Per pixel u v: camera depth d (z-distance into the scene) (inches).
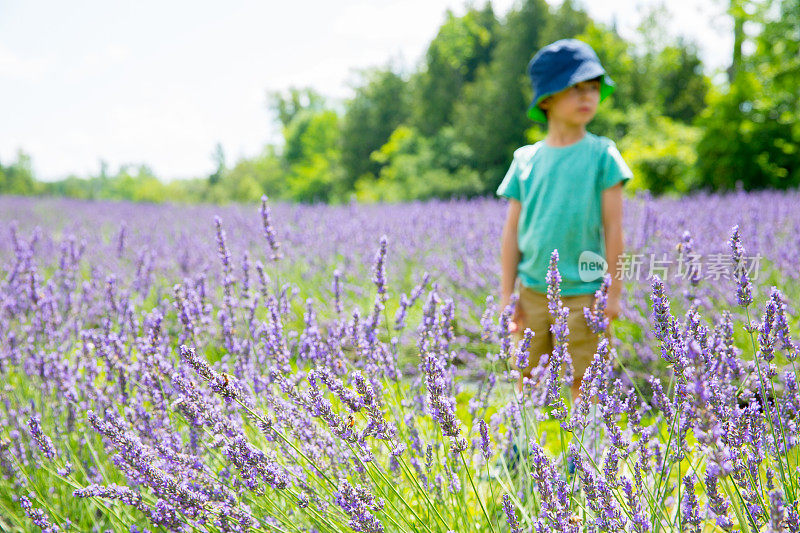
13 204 664.4
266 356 91.1
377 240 228.4
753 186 611.8
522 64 1024.9
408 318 160.9
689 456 55.6
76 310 136.6
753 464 51.2
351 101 1576.0
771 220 211.5
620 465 68.0
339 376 81.9
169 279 211.0
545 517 51.6
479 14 1392.7
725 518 45.4
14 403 99.0
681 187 631.2
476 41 1405.0
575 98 95.4
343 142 1545.3
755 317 123.3
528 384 75.4
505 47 1059.9
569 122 97.8
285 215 324.8
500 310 106.9
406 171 1073.5
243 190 2347.4
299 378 73.8
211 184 2856.8
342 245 230.1
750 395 59.4
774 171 609.9
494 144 1012.5
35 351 111.0
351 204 284.0
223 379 56.0
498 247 200.7
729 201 303.3
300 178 1702.8
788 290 149.9
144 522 71.8
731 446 50.3
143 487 65.6
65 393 86.5
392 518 57.4
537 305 98.4
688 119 1333.7
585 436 73.9
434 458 79.0
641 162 640.4
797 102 646.5
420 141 1175.0
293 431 70.0
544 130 993.5
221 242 95.9
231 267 97.3
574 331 93.9
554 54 95.5
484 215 275.7
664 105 1333.7
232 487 67.2
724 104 617.3
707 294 130.5
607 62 1072.2
